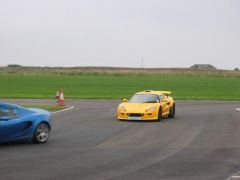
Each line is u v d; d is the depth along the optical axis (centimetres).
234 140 1748
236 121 2486
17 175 1105
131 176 1106
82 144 1630
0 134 1531
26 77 9362
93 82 7769
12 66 16062
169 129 2105
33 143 1642
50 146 1578
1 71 12706
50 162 1281
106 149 1523
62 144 1627
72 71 12975
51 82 7569
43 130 1661
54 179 1066
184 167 1223
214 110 3266
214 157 1378
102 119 2548
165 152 1467
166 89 6219
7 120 1553
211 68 16562
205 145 1622
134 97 2634
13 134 1567
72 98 4541
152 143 1666
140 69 15762
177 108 3447
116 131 2019
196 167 1223
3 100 4050
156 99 2581
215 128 2152
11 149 1504
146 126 2223
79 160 1316
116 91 5666
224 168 1211
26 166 1220
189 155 1412
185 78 10012
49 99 4269
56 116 2698
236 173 1148
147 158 1356
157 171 1168
